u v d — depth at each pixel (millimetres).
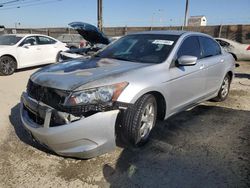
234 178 3023
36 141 3299
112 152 3506
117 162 3295
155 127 4363
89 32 7664
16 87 7172
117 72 3332
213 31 20359
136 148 3631
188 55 4238
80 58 4395
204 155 3516
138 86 3264
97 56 4480
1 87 7148
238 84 7965
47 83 3135
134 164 3264
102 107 2949
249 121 4773
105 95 2982
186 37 4445
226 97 6086
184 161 3357
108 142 3070
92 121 2918
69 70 3465
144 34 4688
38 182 2912
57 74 3324
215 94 5461
